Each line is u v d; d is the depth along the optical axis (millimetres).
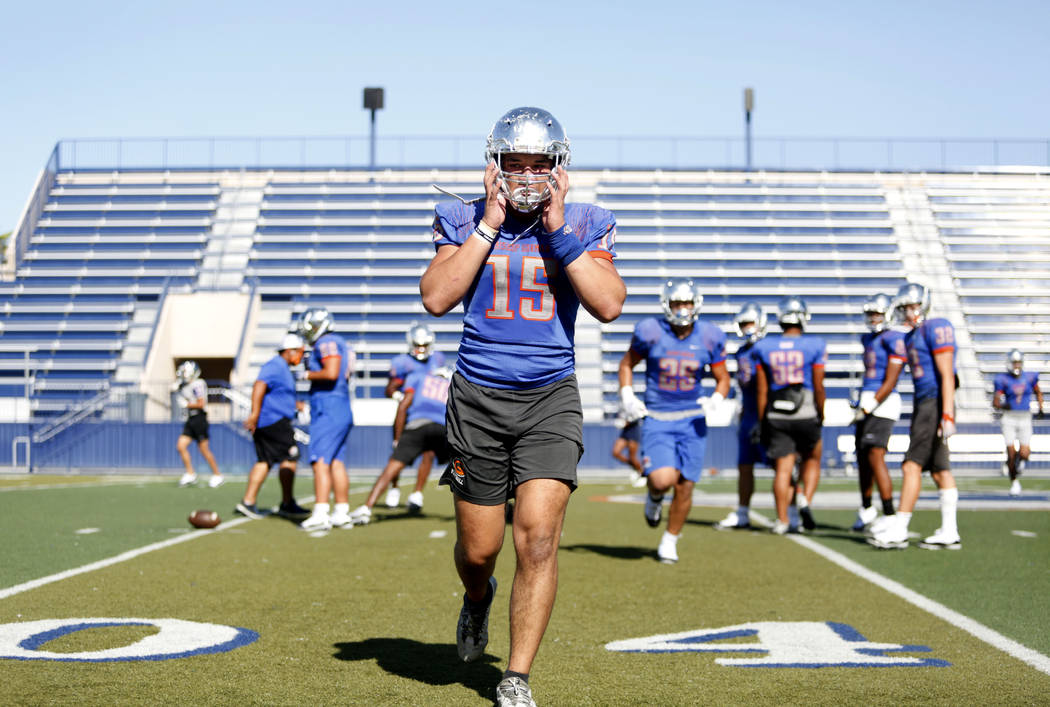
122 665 3891
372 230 30156
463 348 3488
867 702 3475
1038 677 3836
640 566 7004
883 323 9141
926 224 30922
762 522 10625
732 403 22203
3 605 5117
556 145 3295
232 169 32281
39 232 30250
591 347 26703
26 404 23469
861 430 9219
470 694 3574
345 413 9211
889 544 8047
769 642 4488
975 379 27031
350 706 3391
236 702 3400
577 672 3918
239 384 25125
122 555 7141
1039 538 8852
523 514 3332
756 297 28234
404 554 7414
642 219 30562
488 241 3312
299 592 5695
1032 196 32000
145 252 29391
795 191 31844
